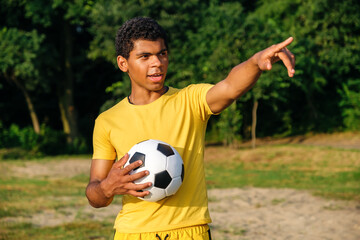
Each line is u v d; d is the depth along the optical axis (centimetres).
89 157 2128
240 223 714
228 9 1877
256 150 1828
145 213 214
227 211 814
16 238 612
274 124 2720
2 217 750
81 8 2116
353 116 2538
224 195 988
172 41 1864
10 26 2322
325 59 2384
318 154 1681
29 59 1984
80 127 2739
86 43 2639
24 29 2391
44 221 727
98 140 232
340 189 1039
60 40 2498
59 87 2506
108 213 795
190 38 1839
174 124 219
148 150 209
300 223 705
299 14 2380
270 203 883
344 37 2409
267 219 741
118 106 232
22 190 1062
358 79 2558
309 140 2356
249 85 195
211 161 1772
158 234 212
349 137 2342
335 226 677
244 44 1727
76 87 2755
